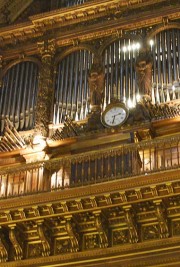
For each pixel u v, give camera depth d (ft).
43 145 68.59
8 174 64.28
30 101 73.41
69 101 71.41
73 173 62.44
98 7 75.51
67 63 74.84
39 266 58.90
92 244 58.23
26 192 61.11
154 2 73.92
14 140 70.08
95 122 67.87
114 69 71.46
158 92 67.31
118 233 57.82
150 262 55.36
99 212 57.00
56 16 76.79
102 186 56.24
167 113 65.36
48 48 75.97
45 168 64.34
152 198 55.31
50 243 59.47
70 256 58.23
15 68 77.25
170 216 56.39
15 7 84.53
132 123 65.87
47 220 59.00
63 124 69.77
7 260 60.03
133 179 55.36
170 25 71.92
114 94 69.31
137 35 72.84
